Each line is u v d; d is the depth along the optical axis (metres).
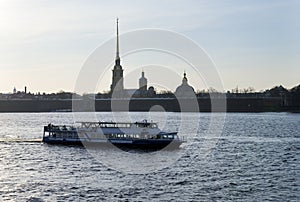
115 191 90.12
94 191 90.00
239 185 96.44
